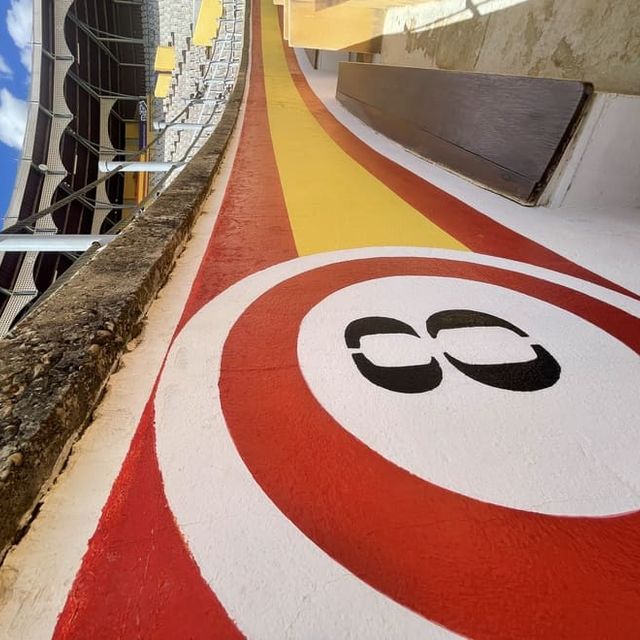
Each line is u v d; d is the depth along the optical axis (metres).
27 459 1.35
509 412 1.95
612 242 4.02
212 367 2.12
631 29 4.62
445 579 1.28
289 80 18.41
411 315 2.69
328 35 14.86
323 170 6.51
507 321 2.69
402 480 1.59
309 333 2.45
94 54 44.44
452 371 2.20
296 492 1.52
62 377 1.67
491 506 1.51
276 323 2.53
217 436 1.73
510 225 4.37
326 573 1.28
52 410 1.51
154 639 1.11
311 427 1.80
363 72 10.93
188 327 2.44
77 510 1.42
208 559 1.30
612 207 4.84
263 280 3.06
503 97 5.15
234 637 1.13
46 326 2.00
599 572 1.33
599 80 5.12
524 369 2.25
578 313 2.84
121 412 1.81
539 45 6.34
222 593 1.22
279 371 2.12
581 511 1.51
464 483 1.59
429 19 10.92
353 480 1.58
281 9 33.44
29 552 1.29
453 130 6.29
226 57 26.91
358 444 1.73
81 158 40.47
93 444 1.66
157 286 2.78
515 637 1.16
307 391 2.00
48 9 37.16
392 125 8.88
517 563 1.34
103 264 2.72
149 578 1.24
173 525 1.39
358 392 2.01
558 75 5.90
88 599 1.19
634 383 2.21
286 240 3.82
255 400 1.93
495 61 7.66
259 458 1.65
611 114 4.30
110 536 1.35
